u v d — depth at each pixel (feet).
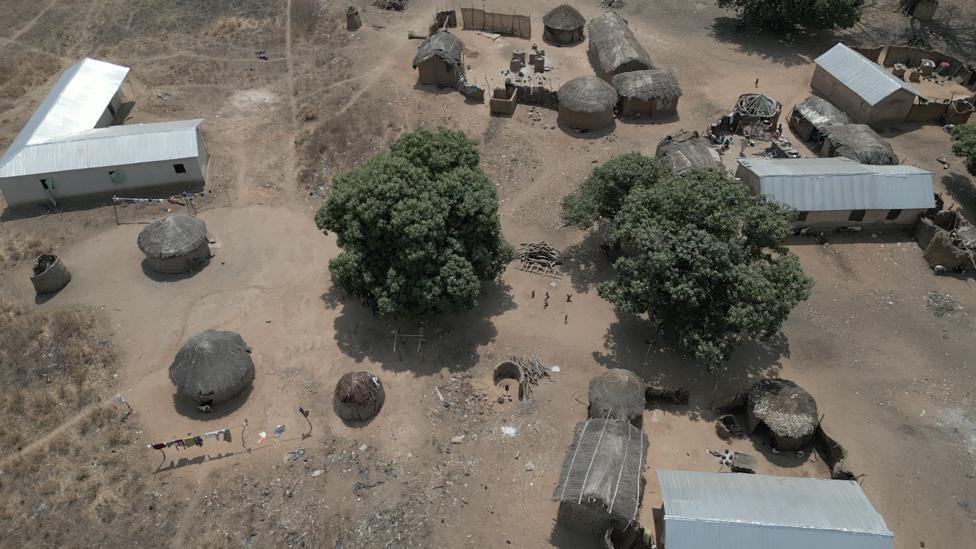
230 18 285.64
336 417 138.62
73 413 139.54
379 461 130.72
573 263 175.32
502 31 272.92
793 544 103.60
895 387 143.74
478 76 246.68
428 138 155.53
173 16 285.84
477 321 159.22
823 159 192.85
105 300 164.45
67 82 221.87
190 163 196.75
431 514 122.42
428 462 130.52
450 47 237.66
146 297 165.27
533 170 205.05
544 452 131.95
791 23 266.57
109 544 118.62
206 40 271.90
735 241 139.13
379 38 270.26
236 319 159.84
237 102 236.84
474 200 144.77
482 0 298.56
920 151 207.82
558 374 146.82
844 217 179.32
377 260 145.28
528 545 118.01
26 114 232.32
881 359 149.48
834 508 108.47
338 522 121.19
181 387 136.56
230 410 140.05
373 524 120.98
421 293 140.56
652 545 113.29
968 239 170.30
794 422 128.36
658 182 153.99
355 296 165.07
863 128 201.98
